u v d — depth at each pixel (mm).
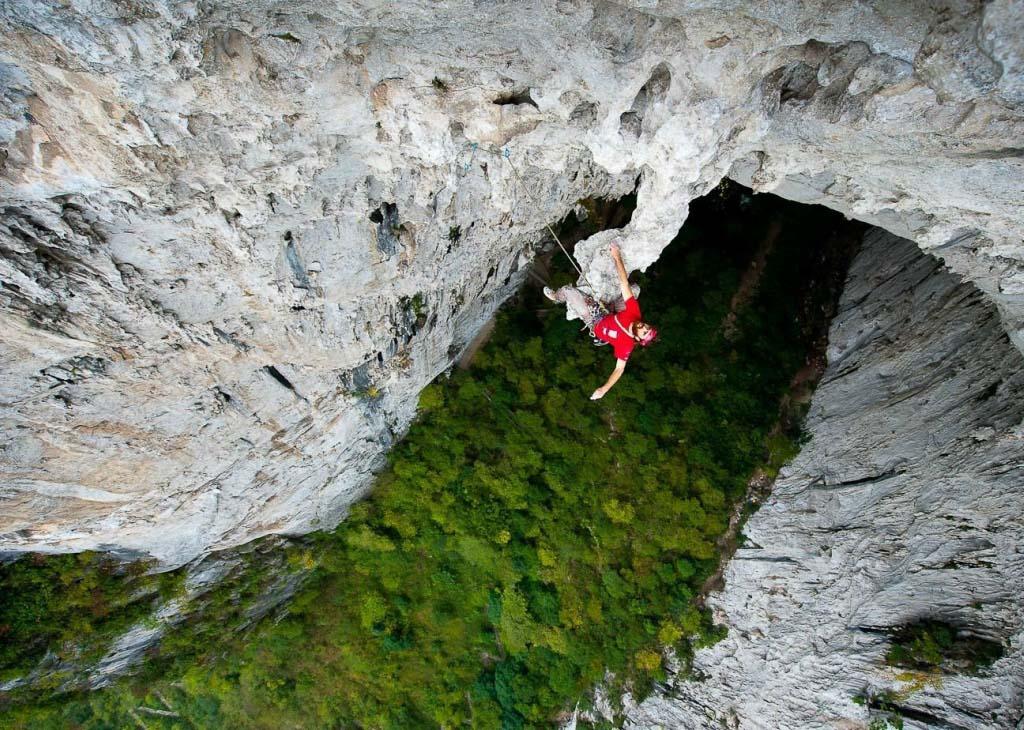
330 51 5289
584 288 8961
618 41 5238
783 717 13906
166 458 10406
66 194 5871
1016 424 11500
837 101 5609
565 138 7523
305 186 7039
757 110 6066
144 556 13617
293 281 8516
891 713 12047
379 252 8859
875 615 13047
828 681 13328
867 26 4430
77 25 4328
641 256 8383
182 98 5309
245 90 5445
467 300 12875
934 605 12133
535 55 5641
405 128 6691
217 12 4570
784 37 4828
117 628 14438
